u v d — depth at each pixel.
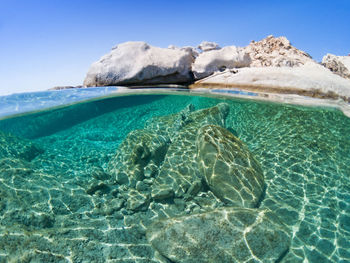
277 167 6.20
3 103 9.09
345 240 4.04
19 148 7.16
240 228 3.75
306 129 7.95
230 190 4.81
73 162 7.27
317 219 4.50
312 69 9.66
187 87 10.93
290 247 3.85
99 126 11.16
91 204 4.93
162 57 10.91
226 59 10.77
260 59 11.09
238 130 8.92
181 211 4.70
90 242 3.68
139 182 5.42
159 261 3.58
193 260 3.45
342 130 7.81
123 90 10.54
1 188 4.80
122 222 4.37
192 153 6.44
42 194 4.94
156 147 6.64
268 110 9.42
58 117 10.62
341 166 6.23
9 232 3.49
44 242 3.45
